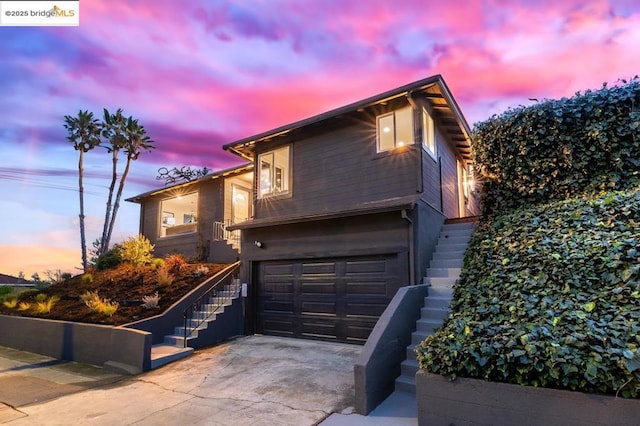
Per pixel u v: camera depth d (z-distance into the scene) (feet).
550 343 10.78
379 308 24.82
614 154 21.21
